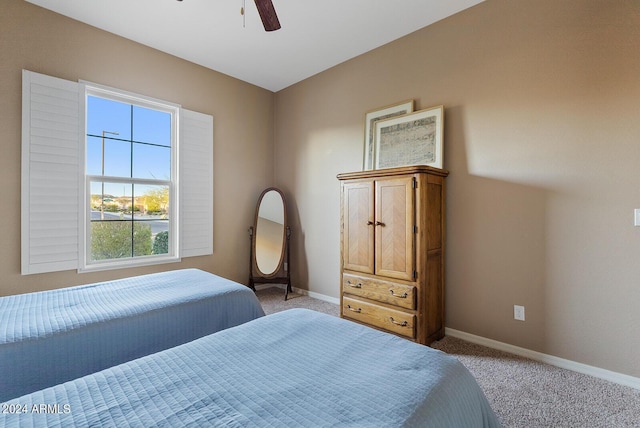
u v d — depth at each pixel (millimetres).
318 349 1121
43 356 1271
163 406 787
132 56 2957
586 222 1992
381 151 3033
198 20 2645
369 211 2641
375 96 3143
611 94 1901
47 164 2479
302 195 3939
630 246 1850
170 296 1811
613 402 1708
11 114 2336
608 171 1913
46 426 699
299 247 3984
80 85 2635
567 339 2072
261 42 3008
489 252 2416
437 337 2527
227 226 3746
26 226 2389
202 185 3479
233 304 1920
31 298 1741
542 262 2168
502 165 2338
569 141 2049
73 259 2611
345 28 2773
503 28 2320
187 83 3365
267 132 4180
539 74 2164
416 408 781
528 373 2014
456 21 2564
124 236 3002
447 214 2645
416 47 2820
